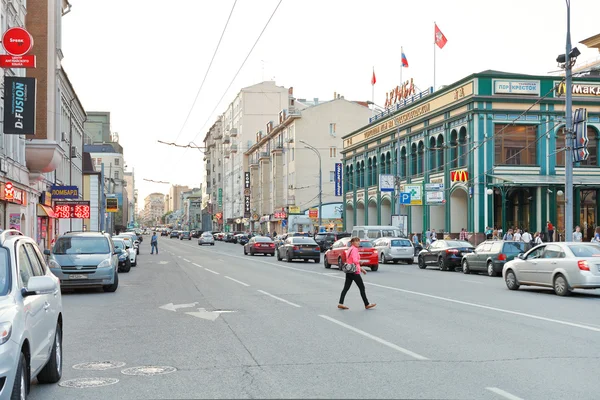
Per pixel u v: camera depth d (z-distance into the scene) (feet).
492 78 132.36
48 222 146.51
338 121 261.44
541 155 133.39
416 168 162.20
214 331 36.14
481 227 130.41
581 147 89.97
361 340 32.60
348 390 22.15
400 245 115.96
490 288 64.28
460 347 30.42
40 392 22.62
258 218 321.32
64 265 58.70
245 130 361.10
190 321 40.45
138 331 36.55
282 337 33.76
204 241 245.86
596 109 136.56
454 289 62.85
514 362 26.84
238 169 375.86
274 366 26.35
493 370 25.27
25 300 19.60
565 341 31.99
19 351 17.40
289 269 97.55
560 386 22.59
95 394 22.26
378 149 188.14
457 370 25.30
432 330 35.78
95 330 37.09
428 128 153.17
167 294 58.80
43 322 21.38
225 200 427.33
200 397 21.53
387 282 72.13
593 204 137.80
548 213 133.08
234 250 190.49
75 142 190.39
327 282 71.77
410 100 165.37
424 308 46.47
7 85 84.89
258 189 327.47
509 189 133.80
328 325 38.01
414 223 165.37
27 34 82.33
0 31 89.04
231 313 44.19
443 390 22.07
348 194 217.56
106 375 25.27
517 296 55.77
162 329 37.22
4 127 84.79
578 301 51.39
